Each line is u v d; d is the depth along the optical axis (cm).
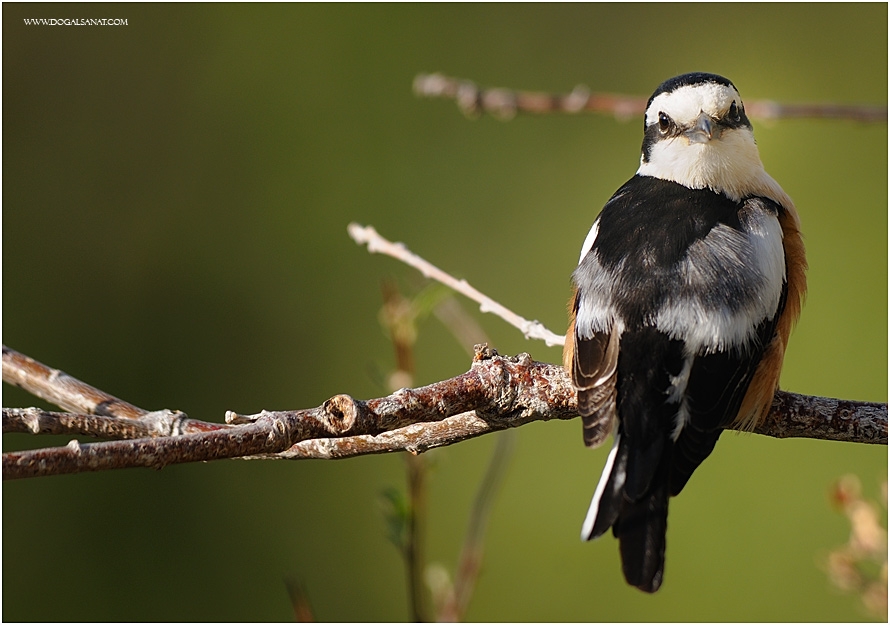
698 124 702
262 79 1465
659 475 575
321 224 1418
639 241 633
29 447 1154
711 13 1617
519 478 1243
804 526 1184
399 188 1448
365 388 1345
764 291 615
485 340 839
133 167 1403
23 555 1141
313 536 1216
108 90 1416
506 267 1436
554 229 1453
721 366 587
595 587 1199
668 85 730
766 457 1212
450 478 1239
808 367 1338
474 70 1540
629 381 589
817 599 1159
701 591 1182
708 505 1207
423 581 792
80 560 1153
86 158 1383
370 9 1498
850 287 1376
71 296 1334
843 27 1580
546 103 877
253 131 1445
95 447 448
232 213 1407
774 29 1597
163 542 1184
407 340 764
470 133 1487
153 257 1363
